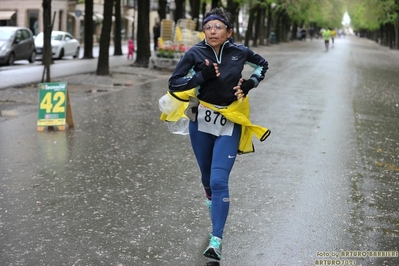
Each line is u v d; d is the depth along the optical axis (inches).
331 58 1817.2
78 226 261.0
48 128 503.8
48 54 808.9
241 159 396.8
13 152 406.9
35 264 218.4
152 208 288.0
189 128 235.0
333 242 245.1
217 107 226.7
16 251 230.8
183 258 226.2
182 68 224.5
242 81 225.5
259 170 367.2
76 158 393.1
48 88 496.1
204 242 243.8
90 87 850.1
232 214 280.2
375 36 4389.8
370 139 479.5
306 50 2482.8
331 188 328.5
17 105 635.5
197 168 372.2
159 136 477.7
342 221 272.1
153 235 250.8
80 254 228.5
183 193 315.0
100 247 236.2
